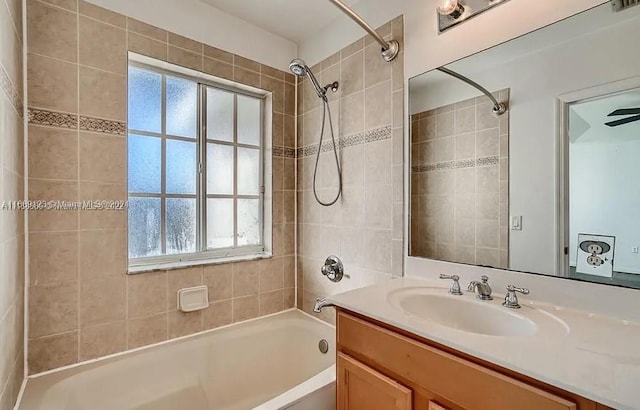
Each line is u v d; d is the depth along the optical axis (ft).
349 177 5.96
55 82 4.48
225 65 6.24
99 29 4.83
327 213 6.48
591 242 3.27
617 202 3.12
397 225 5.09
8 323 3.42
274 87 7.02
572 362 2.27
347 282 5.98
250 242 7.13
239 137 6.97
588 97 3.30
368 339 3.47
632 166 3.03
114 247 5.00
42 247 4.41
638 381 2.01
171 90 6.04
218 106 6.66
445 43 4.48
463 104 4.33
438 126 4.60
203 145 6.42
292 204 7.35
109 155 4.95
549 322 3.10
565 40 3.43
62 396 4.12
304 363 6.21
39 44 4.36
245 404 5.81
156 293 5.41
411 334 3.06
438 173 4.62
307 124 7.05
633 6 3.04
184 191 6.20
